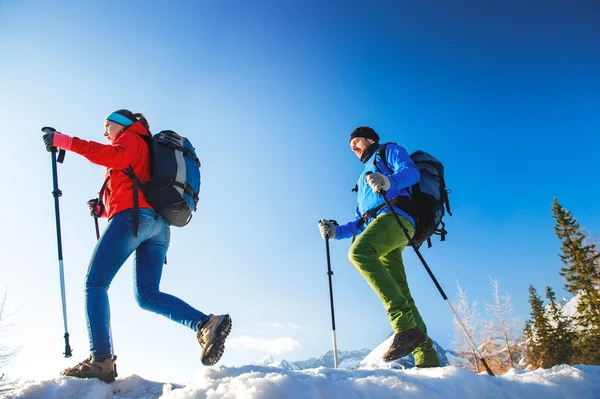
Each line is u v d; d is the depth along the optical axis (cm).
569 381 194
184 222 281
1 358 915
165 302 256
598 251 2272
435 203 318
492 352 1547
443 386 181
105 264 243
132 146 258
